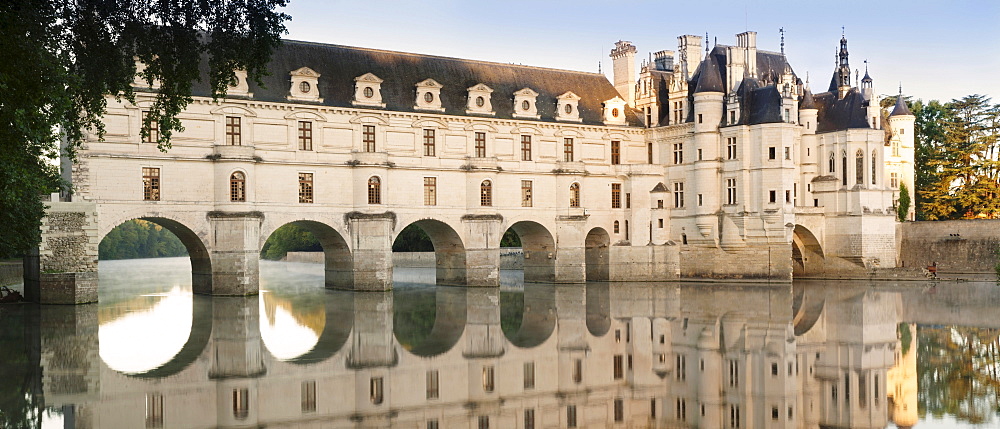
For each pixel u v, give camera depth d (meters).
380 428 31.00
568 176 94.44
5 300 69.81
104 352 44.84
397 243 142.75
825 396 35.94
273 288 88.94
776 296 78.00
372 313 63.69
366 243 82.19
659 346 48.00
